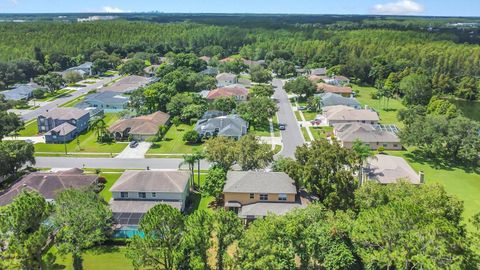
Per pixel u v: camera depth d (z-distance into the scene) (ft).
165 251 133.28
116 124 337.93
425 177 252.42
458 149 278.46
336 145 197.67
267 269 124.57
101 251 167.73
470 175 257.14
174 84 488.02
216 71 640.17
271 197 198.90
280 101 478.18
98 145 315.99
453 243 119.96
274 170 224.94
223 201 214.48
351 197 180.75
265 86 477.36
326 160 188.44
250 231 136.46
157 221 132.26
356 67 636.07
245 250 129.08
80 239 147.64
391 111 440.45
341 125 336.70
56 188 208.74
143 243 131.54
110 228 173.17
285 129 358.43
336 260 136.05
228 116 360.28
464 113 460.55
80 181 215.51
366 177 228.22
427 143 280.51
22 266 123.65
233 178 207.21
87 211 151.12
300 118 398.01
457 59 633.61
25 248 122.62
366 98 516.73
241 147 221.46
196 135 317.63
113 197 206.08
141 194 205.16
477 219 141.49
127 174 216.95
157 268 135.13
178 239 135.03
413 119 323.57
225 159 219.41
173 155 293.23
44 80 508.94
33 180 213.46
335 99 431.02
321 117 396.57
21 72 578.25
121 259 161.38
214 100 419.33
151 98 397.80
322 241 139.64
